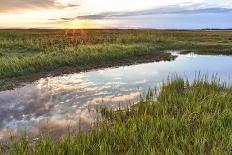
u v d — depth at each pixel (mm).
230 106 9727
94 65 22656
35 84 16312
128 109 10492
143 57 27828
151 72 20766
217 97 10422
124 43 38062
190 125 8148
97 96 14023
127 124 8797
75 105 12438
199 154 6500
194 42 44219
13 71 17766
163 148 6633
